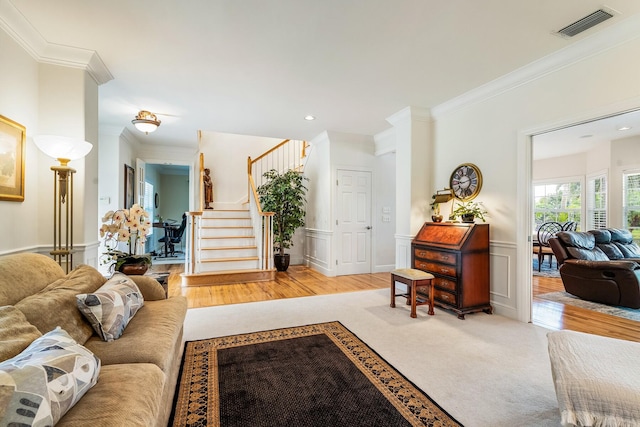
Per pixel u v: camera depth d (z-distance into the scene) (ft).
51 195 8.43
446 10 6.95
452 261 10.76
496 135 10.98
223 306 11.84
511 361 7.46
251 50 8.65
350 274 18.31
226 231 18.97
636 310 11.40
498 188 10.93
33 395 2.78
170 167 28.91
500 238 10.87
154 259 23.31
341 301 12.58
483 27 7.59
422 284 10.68
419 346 8.29
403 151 14.06
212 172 24.08
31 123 7.95
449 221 12.48
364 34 7.91
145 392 3.83
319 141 18.85
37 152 8.23
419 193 13.73
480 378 6.70
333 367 7.16
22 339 3.70
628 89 7.55
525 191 10.03
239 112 13.80
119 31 7.67
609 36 7.73
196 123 15.46
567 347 4.97
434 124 13.78
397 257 14.51
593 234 15.83
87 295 5.21
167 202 31.78
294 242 21.77
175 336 5.91
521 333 9.17
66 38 7.93
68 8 6.76
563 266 13.67
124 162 16.71
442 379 6.66
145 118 13.42
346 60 9.25
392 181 19.62
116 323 5.32
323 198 18.62
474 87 11.27
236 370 7.01
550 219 23.45
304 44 8.36
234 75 10.17
